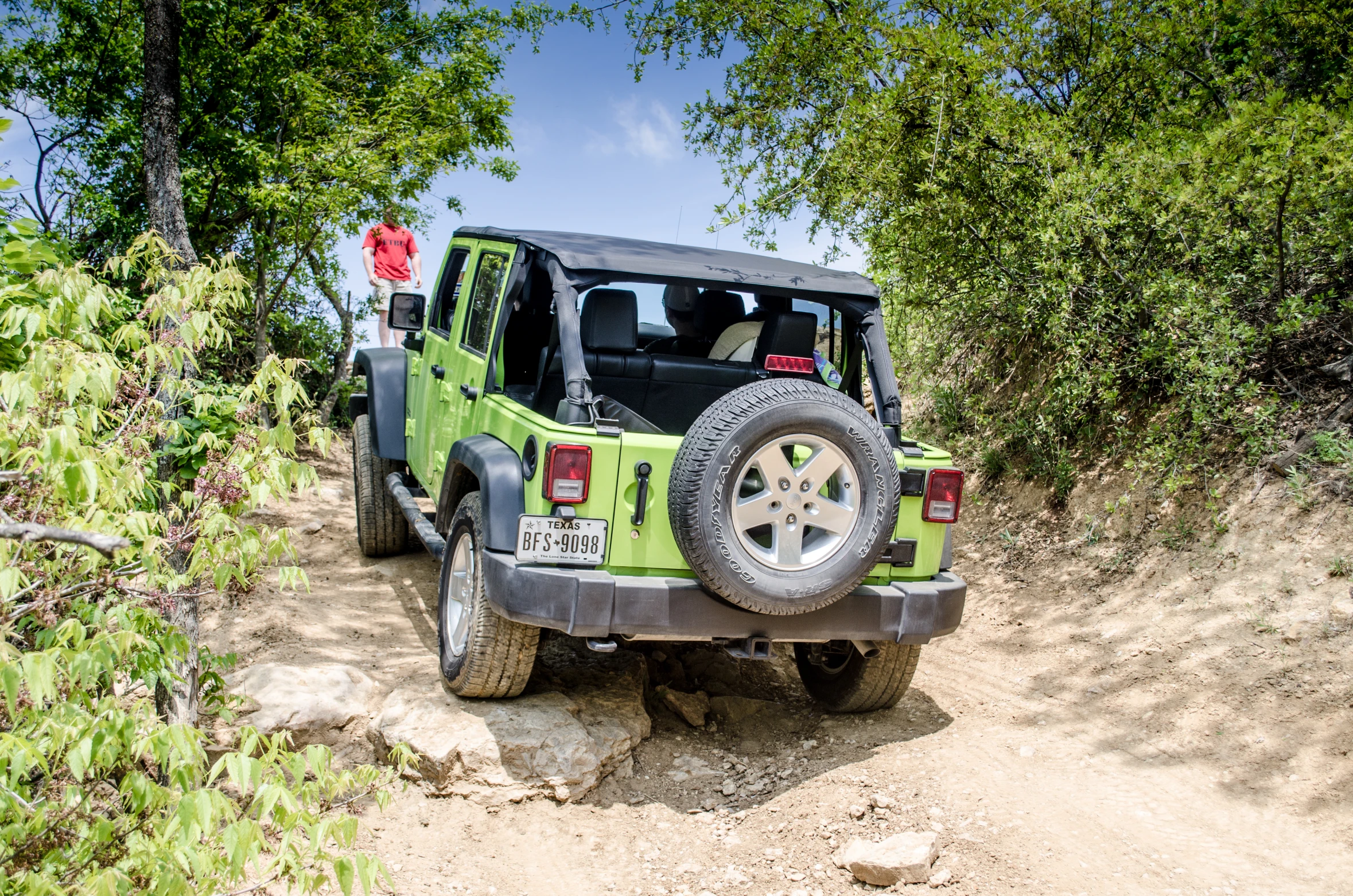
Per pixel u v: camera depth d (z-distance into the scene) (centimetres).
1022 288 643
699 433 335
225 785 360
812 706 482
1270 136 501
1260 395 554
